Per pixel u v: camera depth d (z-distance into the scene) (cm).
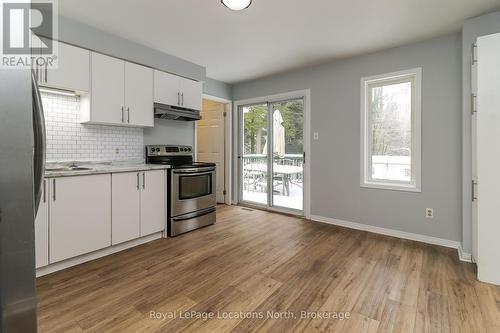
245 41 294
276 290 191
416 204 298
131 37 284
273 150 440
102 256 248
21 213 56
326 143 368
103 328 149
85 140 278
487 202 203
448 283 201
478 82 206
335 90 358
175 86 340
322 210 375
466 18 242
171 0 215
